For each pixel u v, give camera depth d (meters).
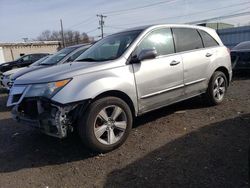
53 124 4.54
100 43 6.14
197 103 7.28
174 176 3.93
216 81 6.87
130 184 3.85
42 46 46.88
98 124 4.74
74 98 4.50
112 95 4.98
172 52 5.93
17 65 20.00
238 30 36.47
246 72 12.41
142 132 5.61
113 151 4.89
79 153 4.95
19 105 4.93
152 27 5.80
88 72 4.80
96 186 3.91
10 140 5.88
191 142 4.96
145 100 5.38
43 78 4.77
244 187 3.55
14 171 4.54
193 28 6.55
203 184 3.68
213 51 6.75
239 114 6.25
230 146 4.67
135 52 5.35
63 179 4.18
